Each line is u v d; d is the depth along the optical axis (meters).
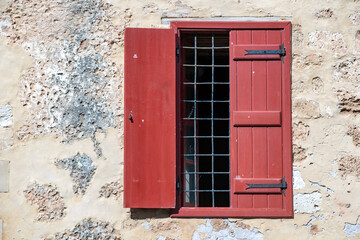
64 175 4.15
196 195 4.22
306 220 4.12
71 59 4.24
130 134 4.05
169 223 4.11
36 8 4.28
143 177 4.04
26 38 4.25
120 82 4.22
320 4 4.28
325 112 4.20
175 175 4.05
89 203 4.13
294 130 4.18
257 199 4.11
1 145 4.16
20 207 4.13
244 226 4.11
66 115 4.19
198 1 4.27
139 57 4.08
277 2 4.28
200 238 4.10
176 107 4.16
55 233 4.11
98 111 4.20
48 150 4.17
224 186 5.89
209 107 5.93
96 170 4.15
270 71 4.16
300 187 4.14
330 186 4.14
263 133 4.13
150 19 4.26
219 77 5.86
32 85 4.21
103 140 4.17
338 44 4.25
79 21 4.27
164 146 4.05
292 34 4.25
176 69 4.19
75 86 4.21
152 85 4.07
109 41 4.25
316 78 4.22
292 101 4.20
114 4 4.28
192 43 4.51
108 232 4.11
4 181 4.14
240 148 4.12
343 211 4.13
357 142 4.18
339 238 4.11
